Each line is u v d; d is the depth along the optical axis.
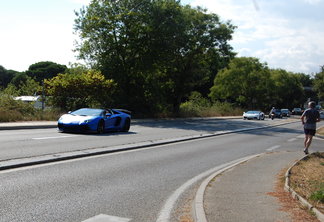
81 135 15.30
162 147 12.99
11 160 8.24
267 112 89.06
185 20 36.88
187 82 43.41
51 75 98.19
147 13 34.28
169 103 42.94
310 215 4.91
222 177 7.75
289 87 94.44
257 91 71.00
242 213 4.98
